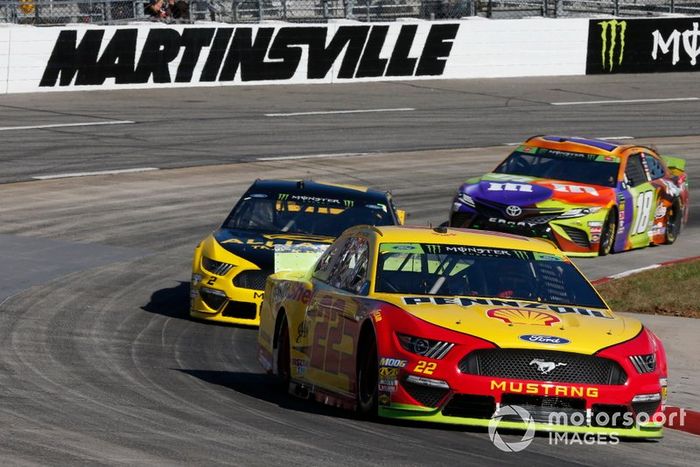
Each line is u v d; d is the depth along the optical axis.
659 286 53.12
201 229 63.75
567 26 136.12
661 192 65.25
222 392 32.38
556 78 134.38
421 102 115.12
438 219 68.69
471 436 26.88
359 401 28.28
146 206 68.62
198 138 92.19
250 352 40.53
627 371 26.83
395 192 76.19
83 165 79.88
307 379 31.53
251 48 121.69
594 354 26.67
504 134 99.62
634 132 102.69
